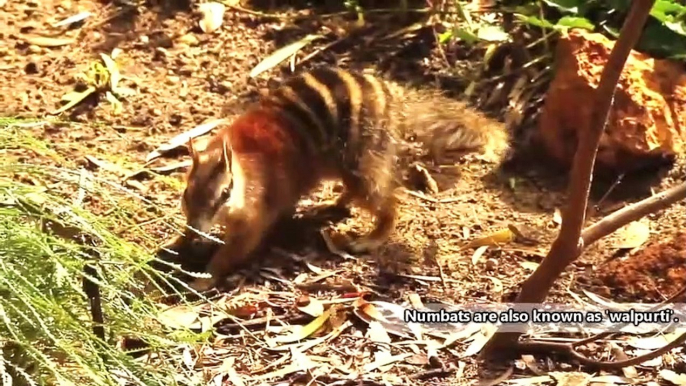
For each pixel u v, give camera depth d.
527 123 2.39
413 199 2.31
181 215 2.26
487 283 2.19
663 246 2.21
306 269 2.23
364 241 2.26
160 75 2.48
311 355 2.12
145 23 2.55
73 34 2.54
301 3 2.57
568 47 2.32
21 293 1.85
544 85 2.42
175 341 1.96
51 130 2.39
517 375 2.09
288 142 2.26
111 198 1.97
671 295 2.17
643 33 2.39
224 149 2.22
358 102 2.26
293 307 2.17
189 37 2.53
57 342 1.86
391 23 2.53
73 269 1.88
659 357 2.10
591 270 2.20
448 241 2.25
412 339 2.13
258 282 2.21
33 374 1.89
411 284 2.20
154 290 2.15
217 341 2.13
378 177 2.26
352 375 2.09
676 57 2.37
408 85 2.41
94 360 1.89
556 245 2.05
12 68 2.48
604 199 2.30
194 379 2.00
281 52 2.50
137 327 1.95
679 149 2.31
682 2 2.44
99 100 2.44
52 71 2.48
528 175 2.34
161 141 2.38
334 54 2.50
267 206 2.24
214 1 2.56
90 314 1.93
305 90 2.28
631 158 2.30
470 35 2.46
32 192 1.91
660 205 2.04
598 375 2.08
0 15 2.56
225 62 2.49
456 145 2.30
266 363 2.11
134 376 1.89
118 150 2.37
